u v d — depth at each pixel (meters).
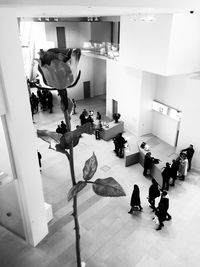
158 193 8.23
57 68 1.02
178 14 8.77
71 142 1.34
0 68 4.75
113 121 14.54
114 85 14.99
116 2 3.10
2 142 5.60
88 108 18.20
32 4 2.52
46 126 15.12
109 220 8.20
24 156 5.84
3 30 4.57
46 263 6.74
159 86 12.91
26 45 18.91
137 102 13.19
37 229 7.07
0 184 6.07
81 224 8.02
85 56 18.91
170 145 12.98
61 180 10.16
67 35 18.78
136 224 8.05
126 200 9.09
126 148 11.47
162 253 7.08
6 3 2.30
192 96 10.28
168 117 12.73
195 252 7.13
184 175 10.16
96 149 12.60
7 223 7.72
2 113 5.09
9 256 6.94
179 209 8.70
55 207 8.73
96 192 1.28
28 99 5.48
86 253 7.03
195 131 10.59
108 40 19.92
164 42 9.34
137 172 10.77
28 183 6.21
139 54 10.81
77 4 2.81
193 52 9.86
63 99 1.21
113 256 6.96
